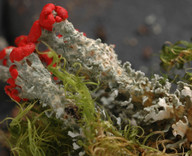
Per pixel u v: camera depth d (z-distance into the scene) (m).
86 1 0.35
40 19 0.09
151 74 0.11
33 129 0.10
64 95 0.09
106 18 0.35
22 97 0.10
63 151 0.10
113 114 0.10
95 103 0.10
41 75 0.09
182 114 0.09
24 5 0.28
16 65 0.09
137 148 0.09
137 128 0.10
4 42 0.28
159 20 0.36
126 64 0.10
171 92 0.10
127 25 0.35
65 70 0.10
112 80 0.10
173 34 0.35
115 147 0.09
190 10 0.37
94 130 0.09
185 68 0.11
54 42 0.10
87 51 0.10
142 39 0.35
